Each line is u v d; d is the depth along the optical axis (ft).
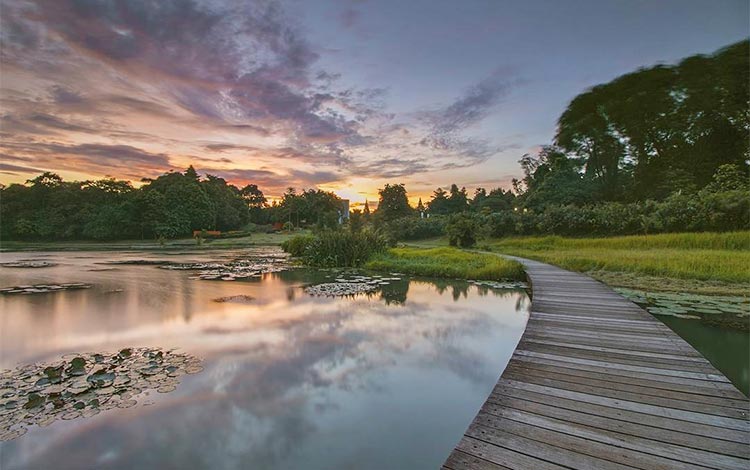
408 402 10.84
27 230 133.90
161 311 22.41
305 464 8.01
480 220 89.04
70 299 26.07
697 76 82.79
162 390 11.47
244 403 10.74
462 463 6.23
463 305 24.21
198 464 8.02
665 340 13.08
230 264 51.13
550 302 19.61
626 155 97.55
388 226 100.07
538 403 8.39
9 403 10.46
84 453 8.38
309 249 51.08
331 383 12.12
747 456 6.29
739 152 78.89
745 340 16.46
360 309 22.97
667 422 7.47
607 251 48.57
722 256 35.55
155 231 135.33
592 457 6.34
